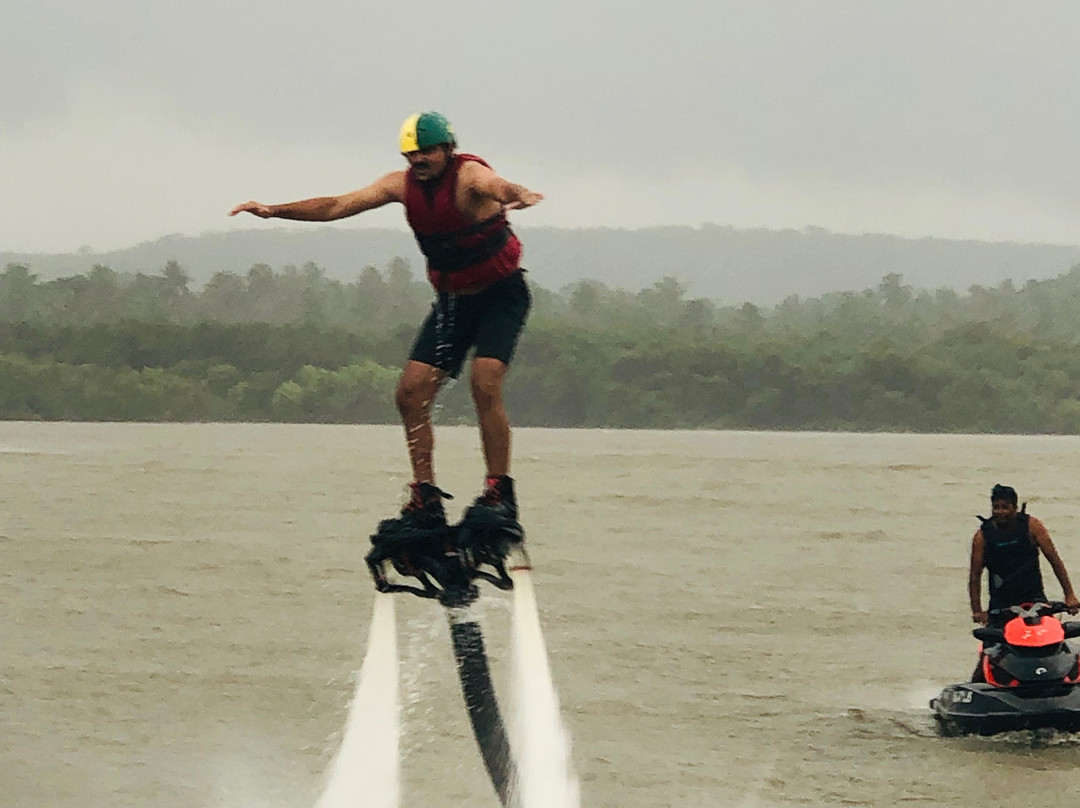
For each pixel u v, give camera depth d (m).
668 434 95.50
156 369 101.38
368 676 8.66
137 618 19.09
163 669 15.99
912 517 34.41
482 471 50.56
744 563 25.19
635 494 41.28
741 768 12.38
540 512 35.12
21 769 12.36
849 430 102.69
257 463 53.66
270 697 14.87
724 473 51.50
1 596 20.84
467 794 11.95
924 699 14.83
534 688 9.02
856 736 13.33
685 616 19.55
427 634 18.50
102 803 11.59
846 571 24.23
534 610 7.57
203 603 20.33
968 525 32.44
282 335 104.50
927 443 82.94
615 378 102.75
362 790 11.91
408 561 7.36
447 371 7.41
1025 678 12.99
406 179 7.18
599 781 11.97
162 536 28.61
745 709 14.37
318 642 17.59
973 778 12.10
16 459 54.59
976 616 13.44
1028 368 105.38
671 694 14.97
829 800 11.45
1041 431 102.50
